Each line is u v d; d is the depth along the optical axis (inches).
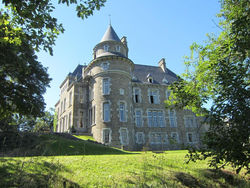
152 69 1499.8
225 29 380.2
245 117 193.5
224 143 204.1
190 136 1277.1
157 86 1315.2
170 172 331.3
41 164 296.0
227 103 206.1
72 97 1192.2
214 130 216.2
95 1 275.3
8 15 264.7
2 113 549.0
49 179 247.3
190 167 371.9
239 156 201.6
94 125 986.7
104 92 997.2
